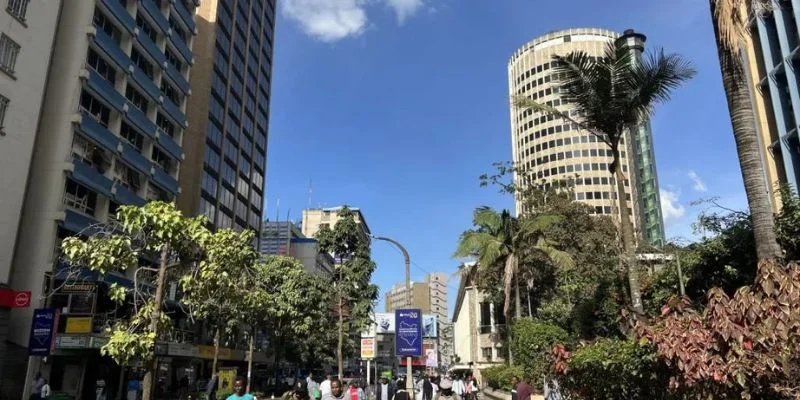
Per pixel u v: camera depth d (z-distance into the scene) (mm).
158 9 43812
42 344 18078
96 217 35750
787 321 5637
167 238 9516
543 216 28375
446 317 124375
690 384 5953
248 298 13898
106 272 9500
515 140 114312
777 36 24109
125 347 8719
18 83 28891
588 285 27812
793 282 5973
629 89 15188
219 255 9984
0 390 25938
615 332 21062
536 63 99875
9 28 28484
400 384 20000
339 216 25422
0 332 26062
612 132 15875
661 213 83688
